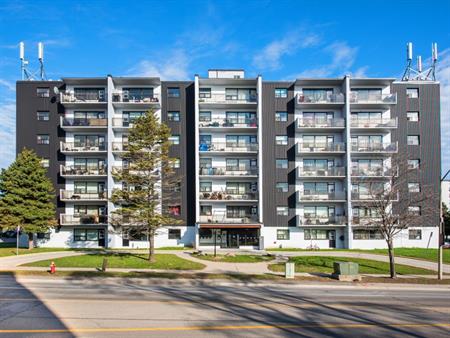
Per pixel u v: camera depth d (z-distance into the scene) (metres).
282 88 46.38
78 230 44.59
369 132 46.03
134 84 45.66
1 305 14.74
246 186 45.72
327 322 12.73
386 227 26.03
